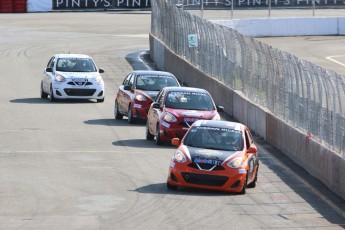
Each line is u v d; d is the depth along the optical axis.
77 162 76.06
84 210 57.31
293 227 55.56
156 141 87.88
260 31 191.62
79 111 111.31
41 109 111.31
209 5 185.88
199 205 60.56
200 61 131.75
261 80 99.75
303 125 82.19
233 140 68.19
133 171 72.62
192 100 90.56
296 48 174.50
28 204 58.66
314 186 71.88
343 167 67.06
